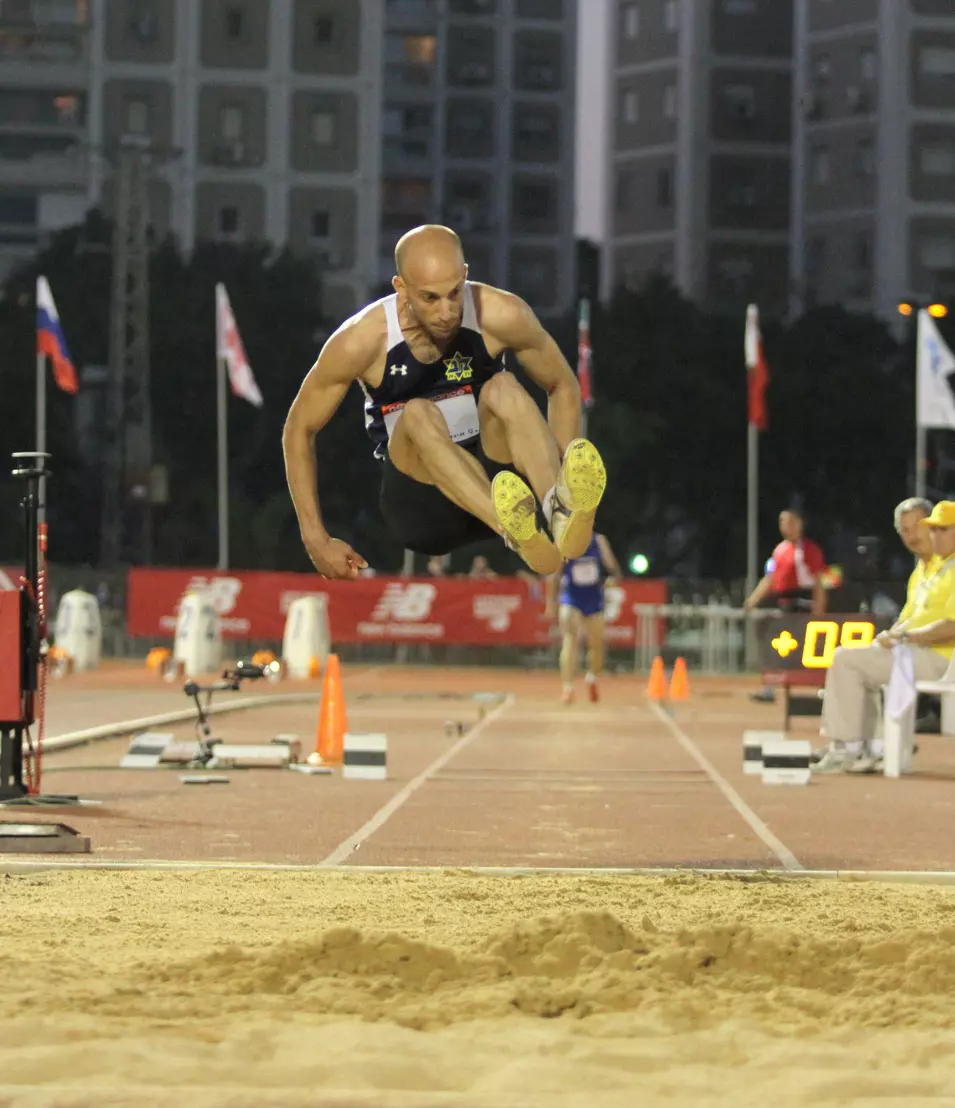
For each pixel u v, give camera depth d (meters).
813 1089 7.40
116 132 151.62
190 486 111.94
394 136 190.25
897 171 174.25
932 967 9.55
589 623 46.03
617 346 123.19
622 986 9.38
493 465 13.79
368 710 44.00
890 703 26.48
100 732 32.00
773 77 185.88
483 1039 8.30
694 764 28.78
